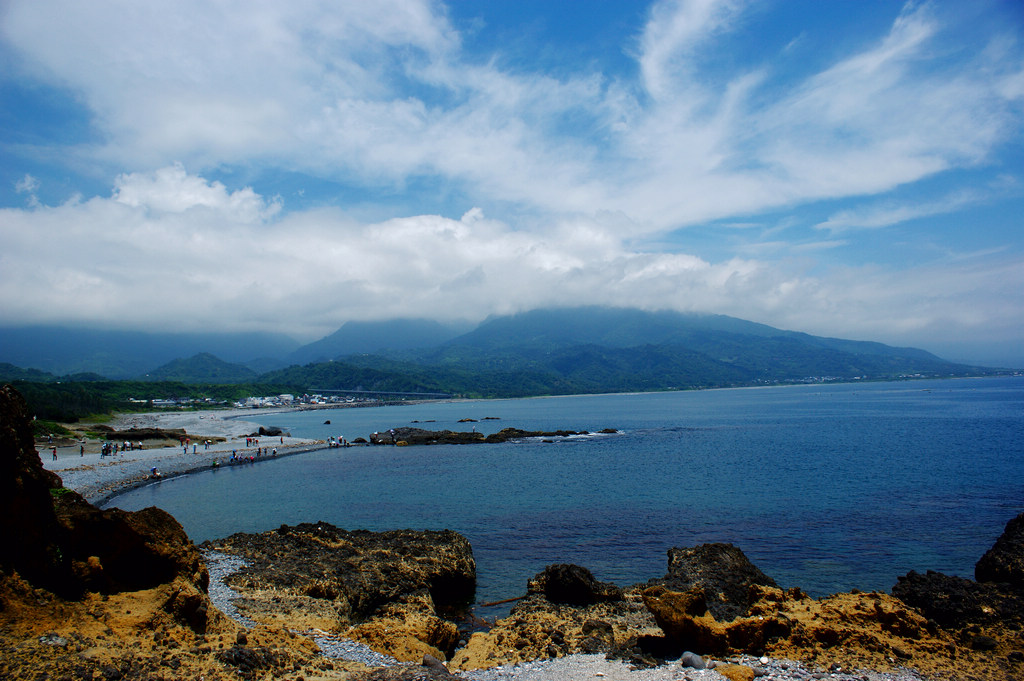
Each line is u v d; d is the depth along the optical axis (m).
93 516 20.83
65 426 132.38
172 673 16.19
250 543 35.91
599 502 60.03
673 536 45.88
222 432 169.88
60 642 16.16
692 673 20.31
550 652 23.34
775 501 58.38
